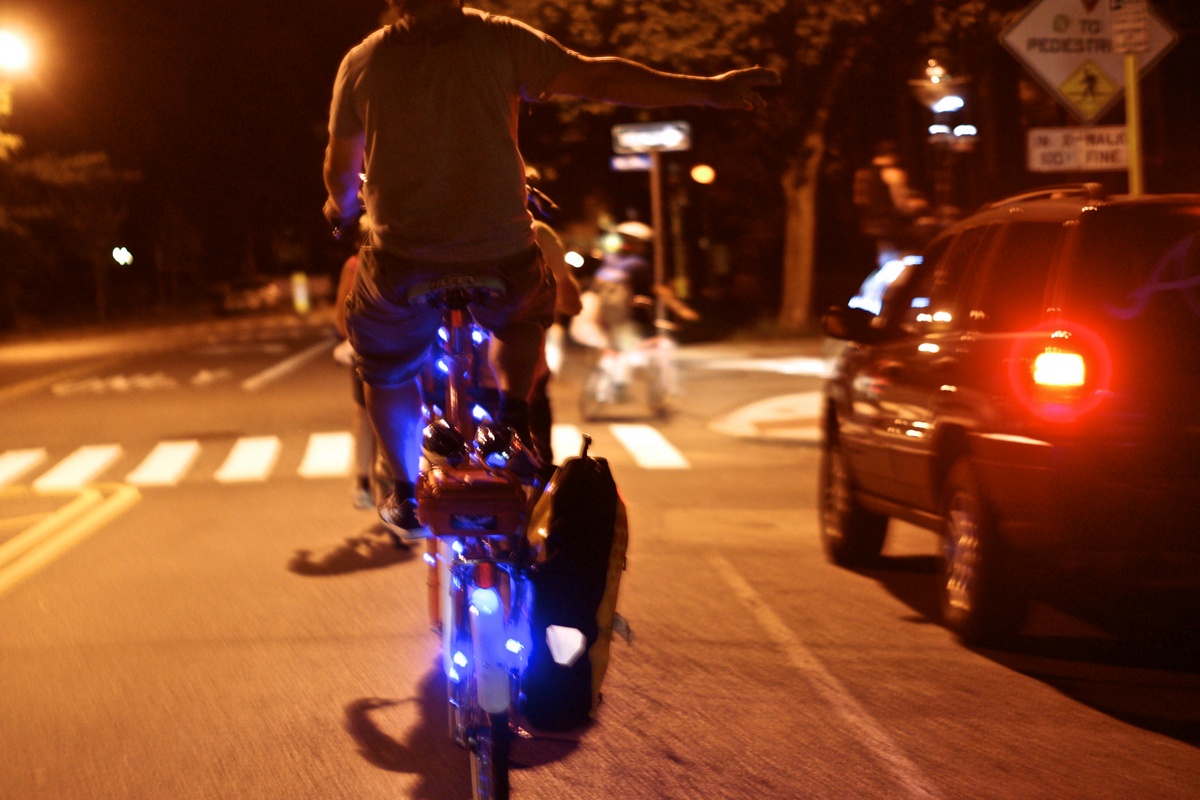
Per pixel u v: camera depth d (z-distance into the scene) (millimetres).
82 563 9531
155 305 69812
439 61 4488
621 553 4371
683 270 31969
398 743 5660
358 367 5105
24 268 55812
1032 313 6574
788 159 27953
